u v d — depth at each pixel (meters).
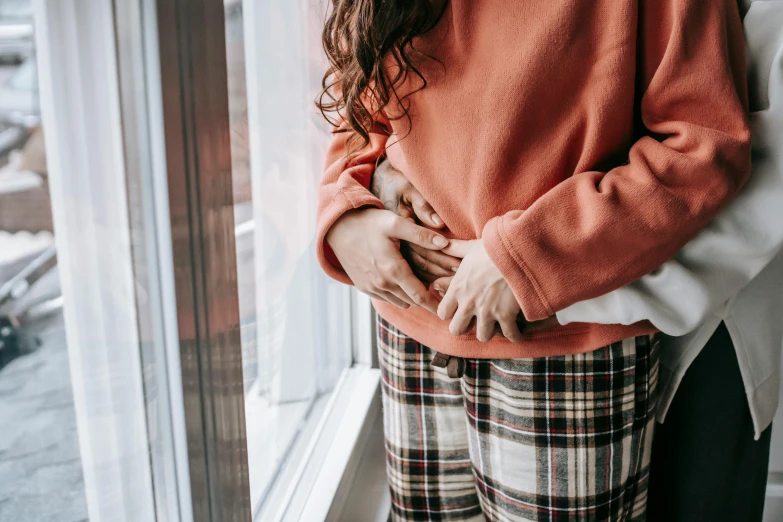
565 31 0.70
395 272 0.82
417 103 0.81
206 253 0.59
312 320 1.32
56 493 0.53
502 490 0.88
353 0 0.81
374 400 1.58
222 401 0.65
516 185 0.77
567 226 0.70
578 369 0.81
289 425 1.23
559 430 0.82
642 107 0.73
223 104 0.59
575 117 0.73
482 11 0.74
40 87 0.48
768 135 0.72
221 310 0.62
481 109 0.75
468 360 0.87
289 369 1.20
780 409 1.47
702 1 0.68
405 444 1.00
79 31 0.51
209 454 0.64
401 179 0.89
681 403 0.94
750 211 0.72
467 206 0.81
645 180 0.68
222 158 0.60
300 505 1.18
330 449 1.36
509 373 0.83
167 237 0.55
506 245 0.71
